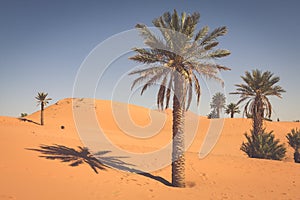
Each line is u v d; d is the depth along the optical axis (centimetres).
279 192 1030
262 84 2111
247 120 4450
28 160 1060
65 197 770
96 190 880
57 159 1162
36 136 1698
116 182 1012
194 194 971
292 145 2262
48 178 912
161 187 1037
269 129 3862
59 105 6303
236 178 1283
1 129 1772
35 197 731
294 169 1495
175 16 1084
